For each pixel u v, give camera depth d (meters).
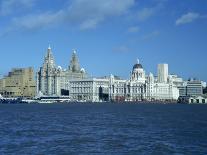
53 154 74.56
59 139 96.25
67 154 74.56
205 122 155.25
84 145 85.88
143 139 95.94
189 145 85.19
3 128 126.69
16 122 156.00
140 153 75.56
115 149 80.31
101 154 74.50
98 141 92.38
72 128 126.81
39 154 74.56
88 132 113.44
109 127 130.62
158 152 76.56
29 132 113.50
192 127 130.38
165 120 168.50
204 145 85.12
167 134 107.44
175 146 83.81
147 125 139.25
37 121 162.25
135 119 176.12
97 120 168.62
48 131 116.75
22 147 82.88
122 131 116.44
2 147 82.94
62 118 184.62
